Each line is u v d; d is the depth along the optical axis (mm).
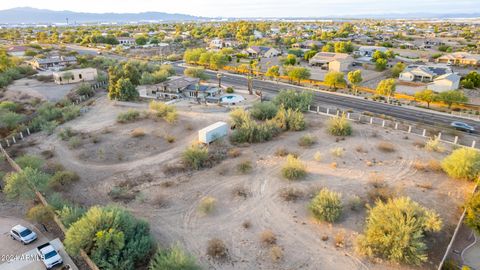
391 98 67688
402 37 192500
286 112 52031
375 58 111438
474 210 25484
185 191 33625
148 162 40281
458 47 145250
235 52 138875
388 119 54094
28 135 49906
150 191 33812
